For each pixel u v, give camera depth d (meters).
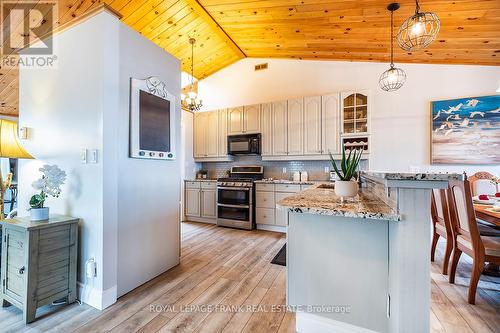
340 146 3.86
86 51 1.92
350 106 3.83
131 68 2.09
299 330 1.55
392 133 3.72
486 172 3.19
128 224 2.06
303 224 1.53
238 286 2.17
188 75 5.15
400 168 3.67
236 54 4.70
